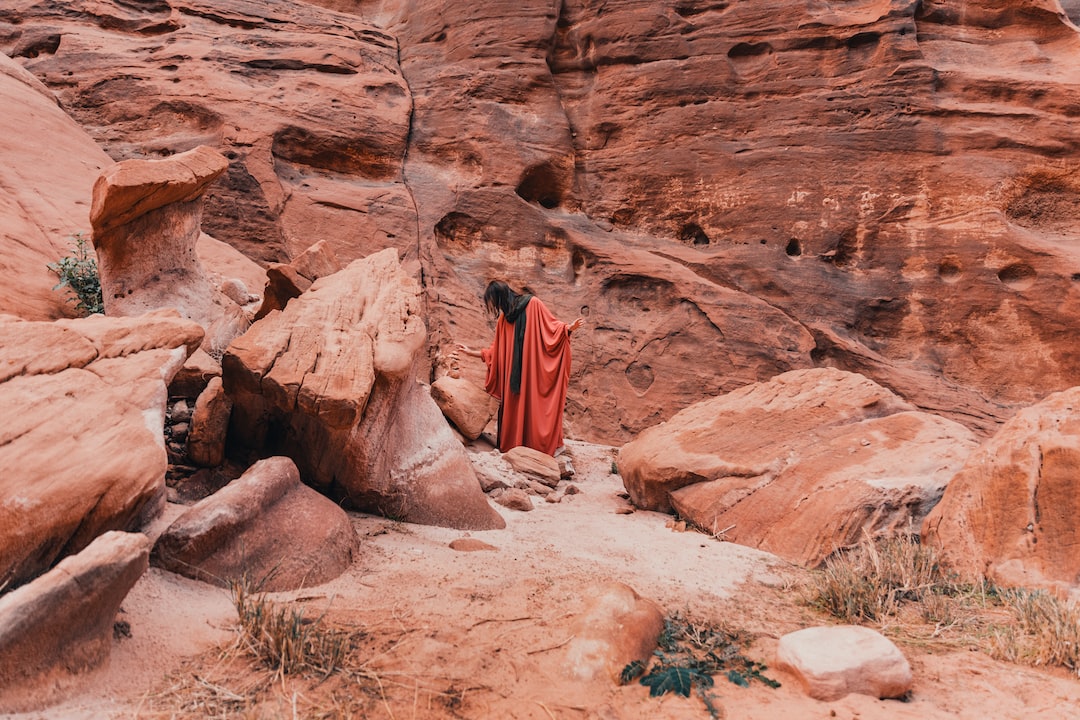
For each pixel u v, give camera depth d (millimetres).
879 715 2666
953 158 10227
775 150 10680
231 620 3062
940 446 5312
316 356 4418
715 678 2938
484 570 3949
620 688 2812
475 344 10008
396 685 2686
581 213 11492
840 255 10578
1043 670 3174
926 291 10172
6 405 2951
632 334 10469
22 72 9734
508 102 11469
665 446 6191
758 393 6531
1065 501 4250
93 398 3232
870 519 4770
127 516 3043
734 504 5473
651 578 4113
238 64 10945
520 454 6934
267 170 10133
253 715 2404
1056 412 4738
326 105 10891
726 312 10266
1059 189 10250
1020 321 9805
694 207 11000
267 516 3648
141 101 10539
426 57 12172
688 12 11383
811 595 4047
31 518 2703
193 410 4797
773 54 10945
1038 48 10828
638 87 11352
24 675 2309
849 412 5930
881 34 10547
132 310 5246
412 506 4793
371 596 3471
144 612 2967
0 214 6922
